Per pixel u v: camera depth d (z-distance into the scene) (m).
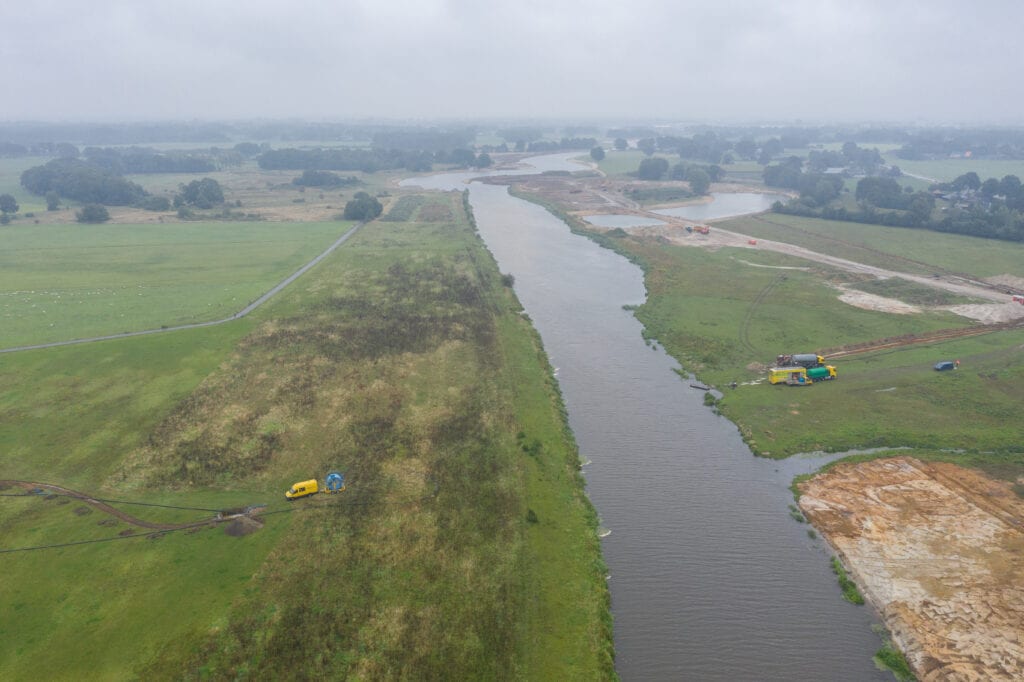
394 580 43.03
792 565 46.06
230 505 51.16
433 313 98.12
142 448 59.34
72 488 53.25
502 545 46.69
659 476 57.41
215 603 40.66
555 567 45.09
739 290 111.69
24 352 80.56
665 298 108.69
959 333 87.31
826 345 85.12
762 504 53.22
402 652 37.38
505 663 36.91
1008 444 59.81
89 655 36.72
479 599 41.56
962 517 49.62
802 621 40.97
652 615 41.56
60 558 44.62
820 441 61.91
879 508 51.50
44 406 67.00
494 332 90.88
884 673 37.16
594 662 37.28
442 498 52.19
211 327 90.94
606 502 53.72
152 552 45.31
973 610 40.66
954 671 36.47
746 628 40.47
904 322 92.50
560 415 68.00
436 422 64.69
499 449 59.81
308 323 92.88
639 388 75.44
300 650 37.31
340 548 45.94
